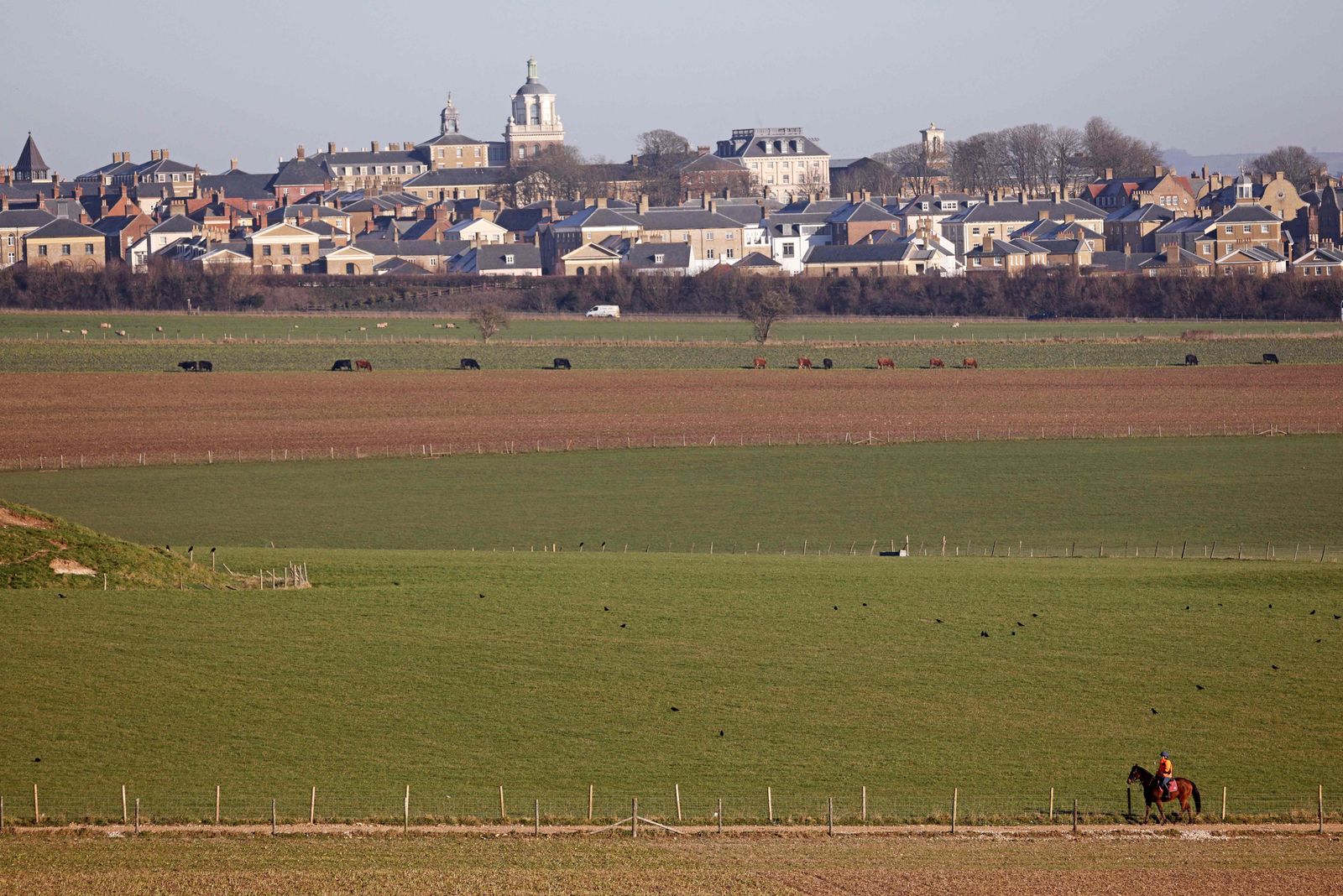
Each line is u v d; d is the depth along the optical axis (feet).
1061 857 565.53
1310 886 533.14
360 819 605.73
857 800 638.12
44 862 547.49
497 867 547.49
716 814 618.44
